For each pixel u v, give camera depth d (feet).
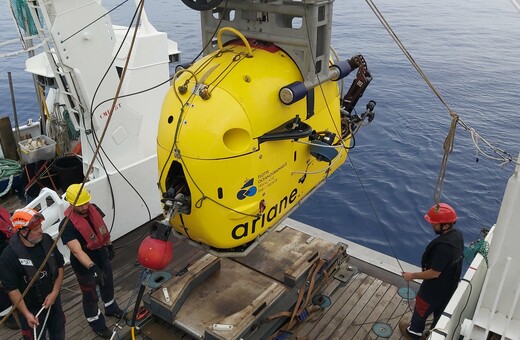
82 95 18.28
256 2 12.44
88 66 18.08
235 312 14.33
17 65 58.70
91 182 19.10
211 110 11.18
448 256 13.56
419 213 29.25
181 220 12.22
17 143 25.09
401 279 18.61
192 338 14.76
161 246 12.04
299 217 28.94
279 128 12.16
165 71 23.35
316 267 16.37
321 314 16.48
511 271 11.00
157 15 93.56
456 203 30.12
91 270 13.82
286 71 12.38
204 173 11.19
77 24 17.39
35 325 13.08
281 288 14.93
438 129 40.60
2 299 15.52
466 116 43.34
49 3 16.75
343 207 29.91
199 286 15.53
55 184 23.44
